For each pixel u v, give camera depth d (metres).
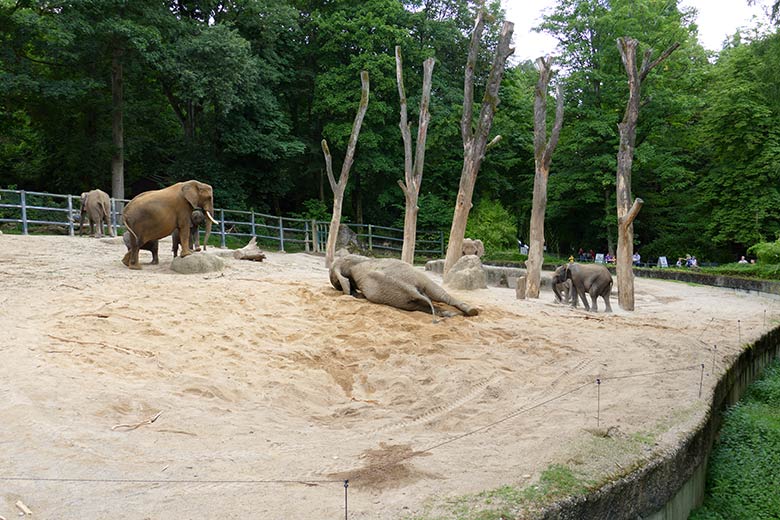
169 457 4.44
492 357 7.98
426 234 36.28
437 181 37.59
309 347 7.97
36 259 13.41
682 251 37.53
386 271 10.41
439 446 4.89
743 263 26.56
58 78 28.03
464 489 3.95
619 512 4.27
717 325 11.62
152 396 5.69
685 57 38.31
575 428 5.27
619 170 14.48
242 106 29.17
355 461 4.53
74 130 29.66
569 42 35.47
